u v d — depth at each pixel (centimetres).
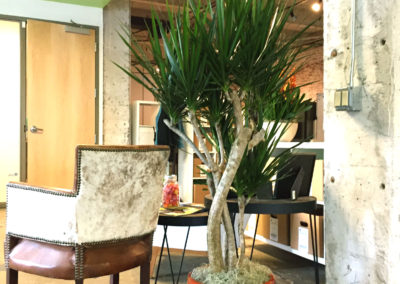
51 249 195
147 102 696
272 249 388
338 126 195
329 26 198
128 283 287
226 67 161
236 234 326
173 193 254
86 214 188
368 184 181
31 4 608
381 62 174
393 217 169
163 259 346
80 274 190
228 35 156
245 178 183
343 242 193
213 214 176
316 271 265
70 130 627
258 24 156
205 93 175
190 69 159
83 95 638
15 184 201
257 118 192
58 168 616
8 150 599
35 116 599
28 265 196
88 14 646
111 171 190
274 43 167
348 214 190
